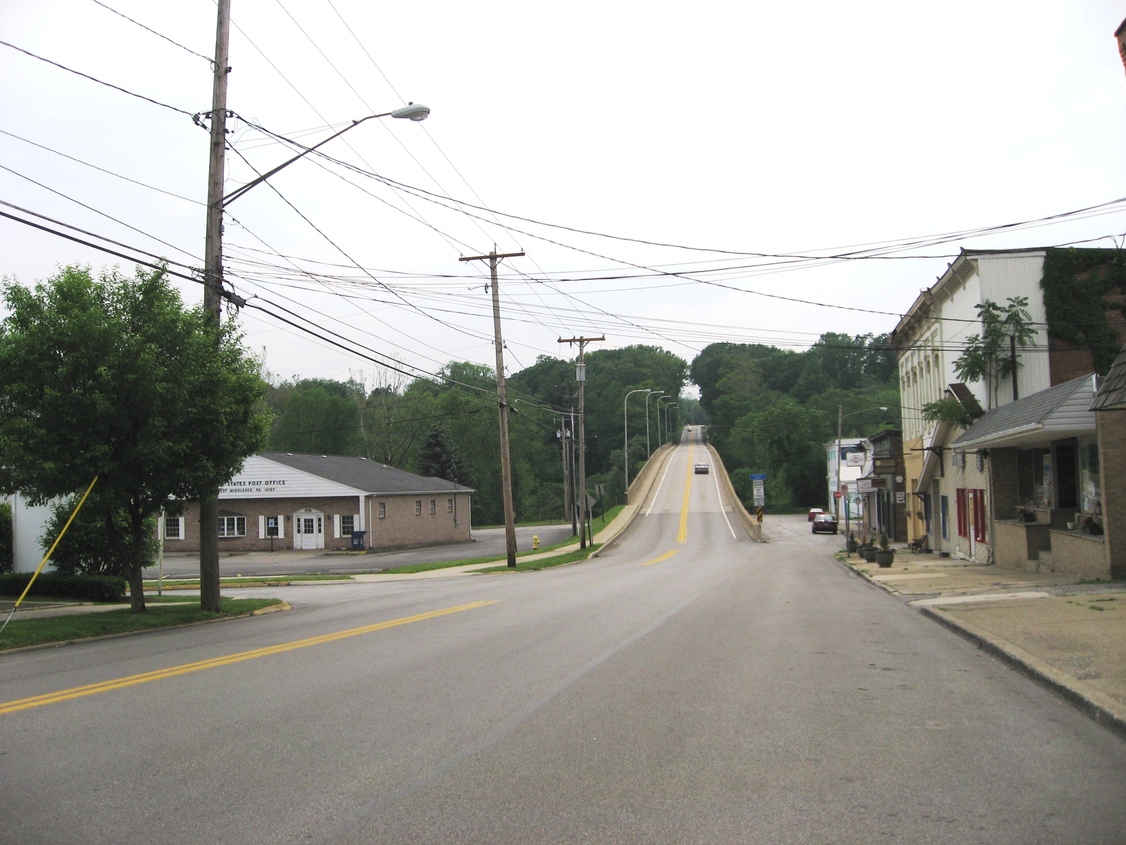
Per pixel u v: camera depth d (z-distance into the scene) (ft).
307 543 173.06
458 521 207.00
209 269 57.47
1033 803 17.79
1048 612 45.34
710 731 23.53
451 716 25.13
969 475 101.65
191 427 52.95
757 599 61.77
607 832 16.25
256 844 15.75
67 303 48.75
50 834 16.31
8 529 86.22
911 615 51.03
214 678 31.50
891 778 19.44
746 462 403.75
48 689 30.09
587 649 37.40
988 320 91.30
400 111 55.42
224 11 58.75
